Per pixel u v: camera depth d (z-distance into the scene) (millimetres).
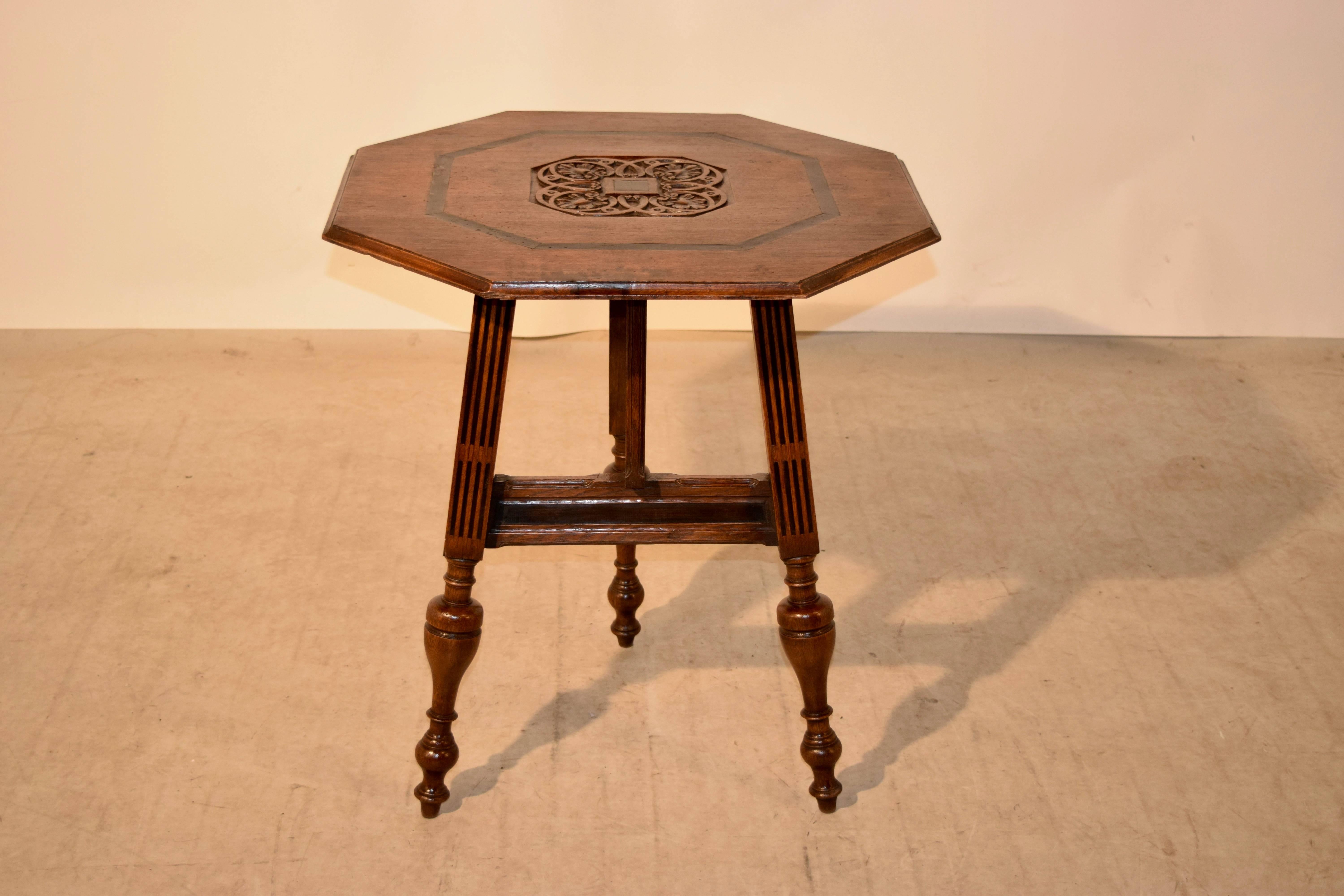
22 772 1638
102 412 2488
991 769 1711
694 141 1774
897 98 2775
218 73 2631
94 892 1474
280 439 2430
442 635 1500
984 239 2912
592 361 2805
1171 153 2814
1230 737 1772
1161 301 2969
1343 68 2705
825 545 2182
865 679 1876
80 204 2727
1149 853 1580
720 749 1743
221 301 2865
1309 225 2871
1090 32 2693
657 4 2662
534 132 1788
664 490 1568
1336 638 1973
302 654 1881
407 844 1568
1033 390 2732
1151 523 2260
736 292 1287
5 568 2021
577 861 1554
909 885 1530
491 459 1442
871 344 2941
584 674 1878
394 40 2648
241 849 1546
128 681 1806
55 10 2527
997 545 2189
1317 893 1525
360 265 2838
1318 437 2551
